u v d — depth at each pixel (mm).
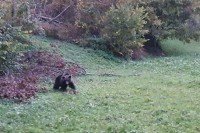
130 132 12117
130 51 31406
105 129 12406
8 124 12719
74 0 34000
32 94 16359
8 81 18047
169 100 16453
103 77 22922
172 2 36562
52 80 20375
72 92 17516
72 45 31078
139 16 31953
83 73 23531
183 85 20125
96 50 30766
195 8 37250
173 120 13461
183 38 37375
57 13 34312
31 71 21750
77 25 32812
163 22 36531
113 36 31344
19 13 24953
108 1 33938
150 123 13141
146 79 22344
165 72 25844
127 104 15680
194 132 12289
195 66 27969
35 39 29438
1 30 20734
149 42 37875
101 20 32469
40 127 12500
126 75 24141
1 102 15172
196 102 16094
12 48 19703
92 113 14203
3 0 24766
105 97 16828
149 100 16391
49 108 14625
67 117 13438
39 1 33125
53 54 26109
